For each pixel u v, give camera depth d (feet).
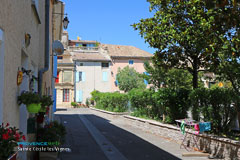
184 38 31.89
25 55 19.15
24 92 16.57
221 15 21.59
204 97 30.19
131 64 147.23
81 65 141.38
